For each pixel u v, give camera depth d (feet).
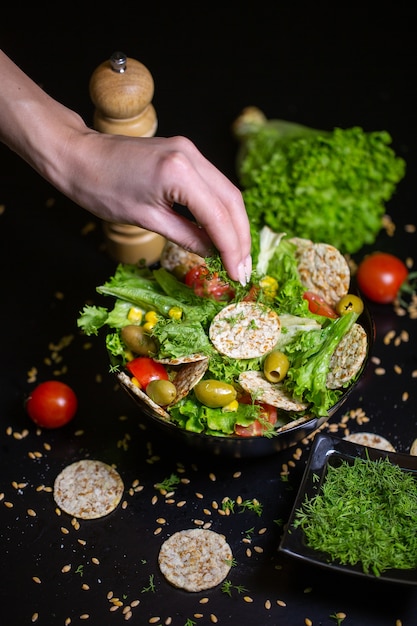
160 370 2.63
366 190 3.15
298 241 2.85
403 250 3.20
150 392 2.57
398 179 3.18
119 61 2.91
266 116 3.52
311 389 2.54
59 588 2.56
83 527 2.66
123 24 3.78
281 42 3.73
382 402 2.89
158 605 2.53
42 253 3.22
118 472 2.77
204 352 2.60
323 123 3.50
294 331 2.65
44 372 2.97
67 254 3.22
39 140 2.53
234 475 2.75
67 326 3.06
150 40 3.73
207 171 2.47
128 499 2.71
